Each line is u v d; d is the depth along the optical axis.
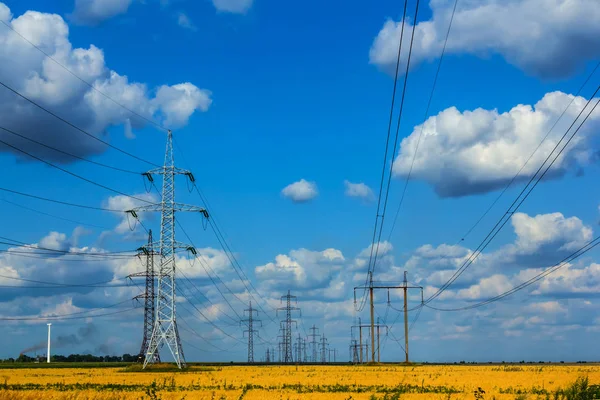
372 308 153.75
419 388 71.25
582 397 53.66
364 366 151.75
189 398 55.31
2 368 146.25
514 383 77.06
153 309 139.25
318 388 72.62
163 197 108.38
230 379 88.75
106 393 57.72
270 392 65.44
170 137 108.31
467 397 57.62
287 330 184.88
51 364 187.88
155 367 111.38
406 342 151.50
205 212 108.12
